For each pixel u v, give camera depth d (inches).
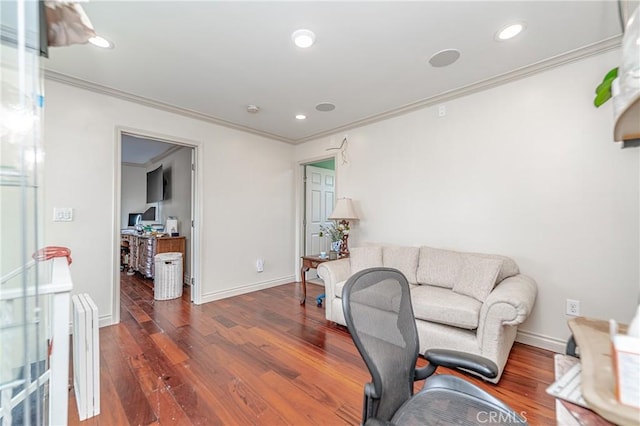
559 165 90.8
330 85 107.3
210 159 145.6
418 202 126.2
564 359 44.5
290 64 92.4
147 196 272.2
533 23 72.8
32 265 30.6
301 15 69.7
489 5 66.7
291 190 187.8
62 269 53.2
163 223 228.8
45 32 32.4
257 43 81.1
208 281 144.1
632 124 38.1
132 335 102.5
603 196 83.5
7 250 29.1
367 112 134.3
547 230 93.0
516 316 69.8
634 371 24.9
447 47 83.3
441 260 104.7
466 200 111.3
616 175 81.6
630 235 79.6
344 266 120.0
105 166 112.1
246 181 161.6
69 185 104.3
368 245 132.2
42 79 31.5
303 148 183.8
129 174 280.4
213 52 85.7
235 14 69.2
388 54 86.7
